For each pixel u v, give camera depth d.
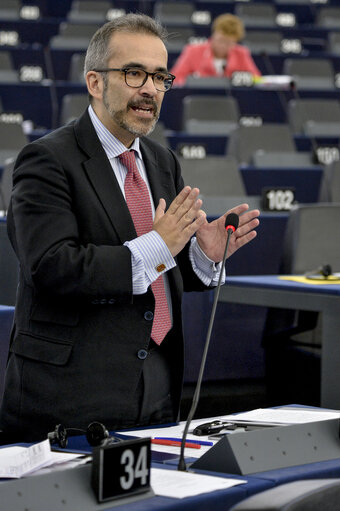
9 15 15.28
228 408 5.17
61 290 2.76
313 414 2.87
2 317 3.90
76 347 2.86
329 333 3.96
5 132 8.73
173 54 13.39
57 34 14.29
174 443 2.54
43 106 11.02
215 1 16.28
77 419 2.83
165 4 15.97
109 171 2.95
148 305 2.90
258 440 2.25
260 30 15.60
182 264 3.13
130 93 2.89
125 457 1.96
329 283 4.24
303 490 1.62
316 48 15.66
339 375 3.91
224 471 2.20
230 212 2.91
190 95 11.38
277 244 5.70
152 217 3.02
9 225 2.96
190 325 5.27
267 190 6.58
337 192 7.55
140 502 1.95
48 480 1.90
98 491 1.91
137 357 2.88
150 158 3.12
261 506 1.56
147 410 2.93
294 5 17.22
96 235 2.88
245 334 5.37
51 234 2.79
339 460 2.35
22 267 2.86
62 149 2.91
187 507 1.93
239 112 11.63
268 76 13.74
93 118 3.01
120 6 15.82
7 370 2.98
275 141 9.77
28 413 2.86
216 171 7.37
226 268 5.63
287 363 4.95
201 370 2.46
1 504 1.81
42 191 2.83
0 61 12.28
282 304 4.17
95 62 2.96
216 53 12.40
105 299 2.80
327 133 10.91
